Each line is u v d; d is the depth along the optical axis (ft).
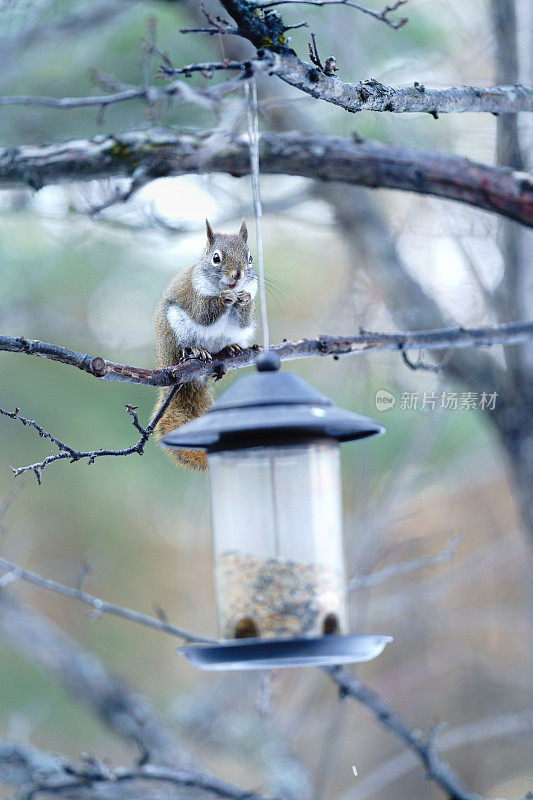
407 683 67.41
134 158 26.66
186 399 25.50
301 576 20.25
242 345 27.61
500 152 31.22
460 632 58.29
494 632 66.59
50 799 35.81
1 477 61.62
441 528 67.72
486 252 44.24
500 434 37.37
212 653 18.54
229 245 26.48
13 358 57.41
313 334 51.13
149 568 71.36
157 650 71.26
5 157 26.89
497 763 67.46
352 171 27.40
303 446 20.15
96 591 70.64
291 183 47.39
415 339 25.75
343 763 67.46
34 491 63.82
